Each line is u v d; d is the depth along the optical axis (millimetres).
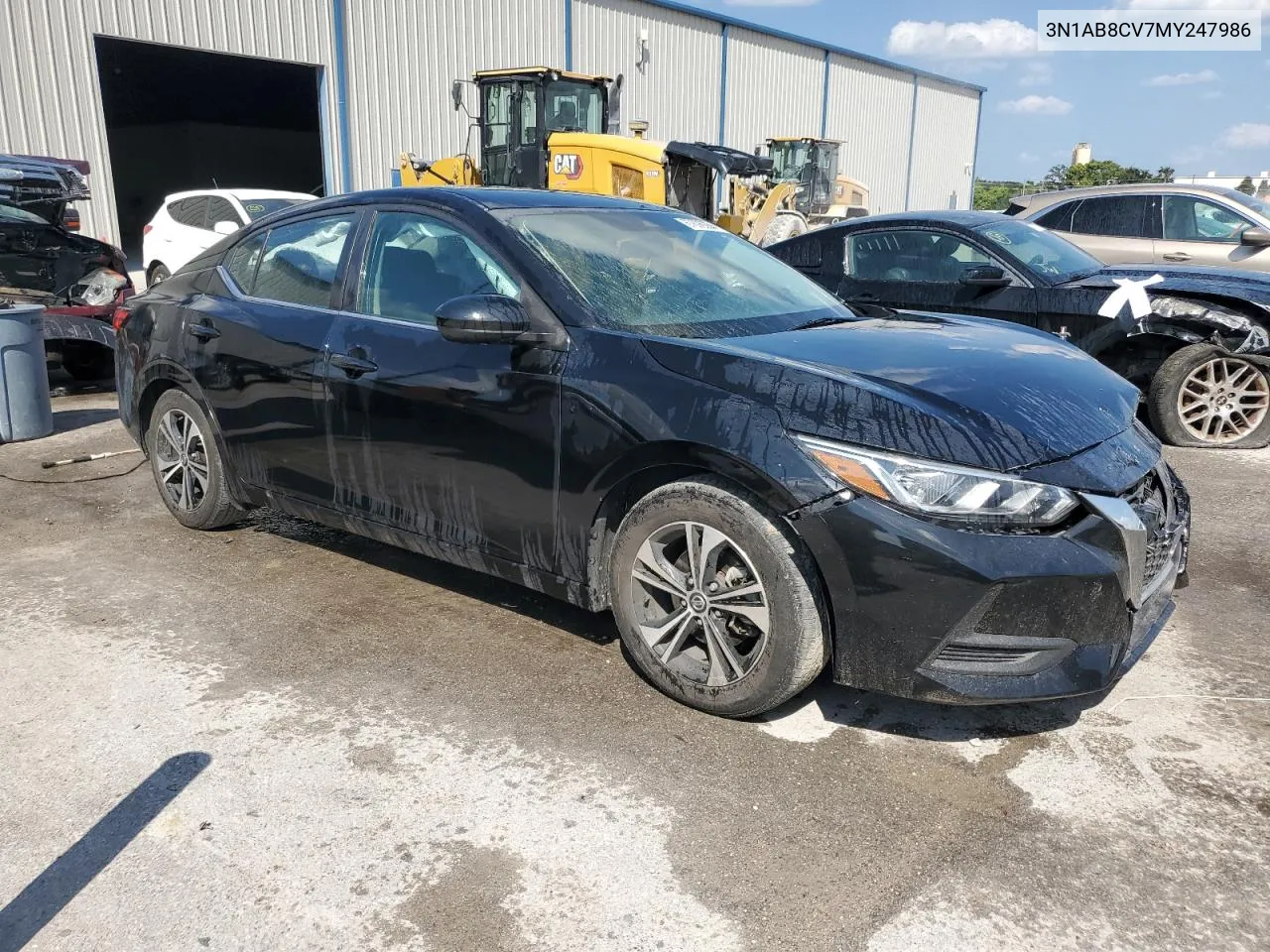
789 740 2918
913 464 2572
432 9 19875
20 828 2475
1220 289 6199
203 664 3361
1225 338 6176
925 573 2553
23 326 6621
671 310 3385
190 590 4023
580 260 3434
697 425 2807
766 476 2686
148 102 26484
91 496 5367
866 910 2209
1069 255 6961
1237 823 2527
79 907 2201
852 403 2699
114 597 3943
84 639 3553
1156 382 6496
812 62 30562
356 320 3740
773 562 2768
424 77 20000
